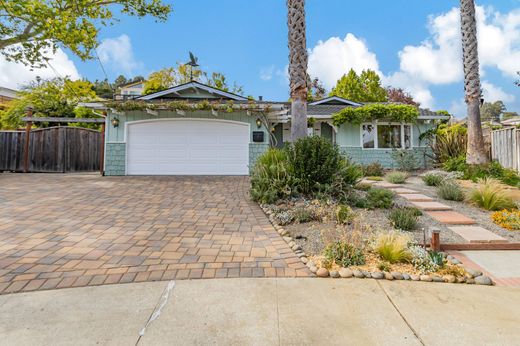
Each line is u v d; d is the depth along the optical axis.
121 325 2.32
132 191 7.77
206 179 10.00
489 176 8.92
